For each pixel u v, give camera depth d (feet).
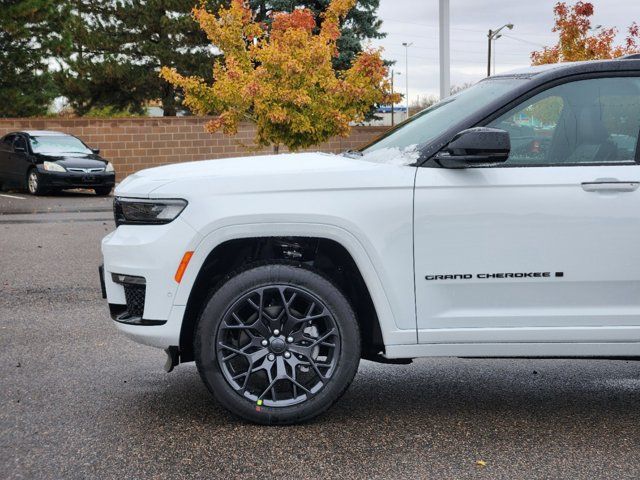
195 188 14.47
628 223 14.38
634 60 14.87
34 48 108.06
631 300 14.57
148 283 14.43
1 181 75.46
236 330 14.79
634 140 14.75
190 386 17.42
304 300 14.89
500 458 13.33
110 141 90.17
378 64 59.36
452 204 14.37
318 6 114.83
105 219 52.49
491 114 14.73
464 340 14.53
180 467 12.93
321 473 12.69
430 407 16.17
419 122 16.31
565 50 68.80
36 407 15.97
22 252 37.78
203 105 60.75
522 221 14.35
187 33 117.91
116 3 117.60
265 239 15.26
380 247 14.35
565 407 16.20
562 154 14.71
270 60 57.47
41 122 87.66
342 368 14.61
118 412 15.66
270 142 62.80
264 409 14.65
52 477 12.54
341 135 60.03
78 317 24.32
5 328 22.93
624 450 13.70
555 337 14.53
